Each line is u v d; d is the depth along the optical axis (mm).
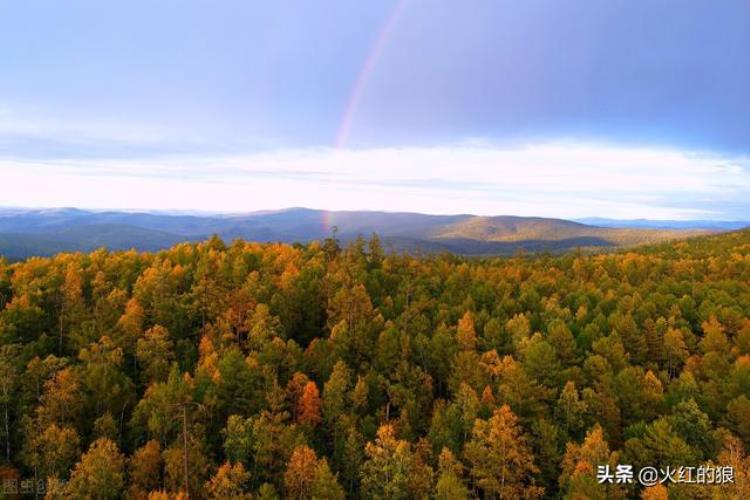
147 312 80812
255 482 53125
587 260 151125
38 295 83562
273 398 58156
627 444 52594
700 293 102500
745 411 56438
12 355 63500
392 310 90500
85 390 62219
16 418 59812
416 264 121875
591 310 95250
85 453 53688
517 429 53438
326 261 117188
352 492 53938
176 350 75875
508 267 131875
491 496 52812
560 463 52094
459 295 100750
